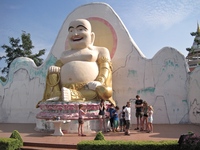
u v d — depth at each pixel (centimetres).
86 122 1402
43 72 2189
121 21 2033
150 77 1875
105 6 2097
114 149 859
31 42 3884
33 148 1033
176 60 1812
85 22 1752
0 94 2319
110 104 1561
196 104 1639
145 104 1434
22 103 2214
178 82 1789
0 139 976
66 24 2244
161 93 1825
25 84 2234
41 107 1520
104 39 2058
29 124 2006
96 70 1675
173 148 839
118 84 1959
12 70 2314
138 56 1934
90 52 1706
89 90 1539
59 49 2228
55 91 1588
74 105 1418
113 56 2005
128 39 1984
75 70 1611
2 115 2270
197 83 1625
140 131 1423
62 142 1078
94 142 895
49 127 1442
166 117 1791
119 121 1560
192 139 790
